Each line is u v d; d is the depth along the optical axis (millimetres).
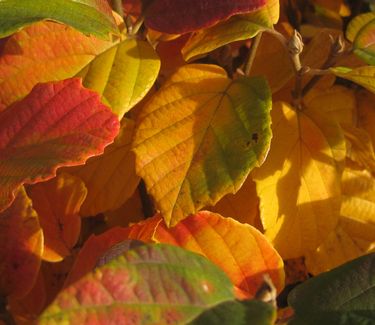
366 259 340
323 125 428
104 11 401
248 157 379
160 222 391
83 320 291
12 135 381
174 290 304
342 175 442
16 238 386
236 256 387
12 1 376
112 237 392
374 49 423
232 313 304
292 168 419
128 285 300
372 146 451
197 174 382
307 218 420
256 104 391
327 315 330
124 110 391
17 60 399
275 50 455
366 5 517
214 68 409
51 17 373
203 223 389
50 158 365
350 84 478
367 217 447
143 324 297
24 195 391
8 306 387
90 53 405
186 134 391
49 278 414
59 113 382
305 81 454
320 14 527
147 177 383
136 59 405
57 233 411
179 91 402
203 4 406
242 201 426
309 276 457
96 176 430
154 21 412
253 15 413
